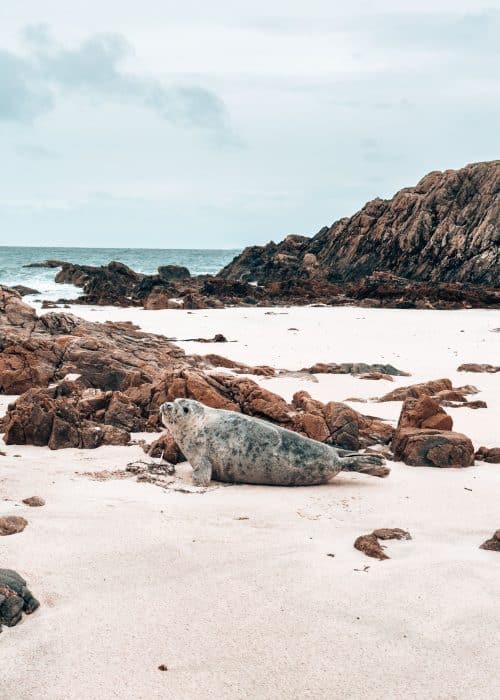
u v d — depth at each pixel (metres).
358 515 7.61
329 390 17.38
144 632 4.91
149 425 12.09
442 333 31.17
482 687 4.36
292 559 6.18
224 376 13.37
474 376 20.27
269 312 41.56
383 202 75.81
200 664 4.55
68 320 20.23
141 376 15.07
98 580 5.68
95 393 13.03
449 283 56.81
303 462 8.86
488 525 7.31
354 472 9.62
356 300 50.62
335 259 75.00
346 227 77.00
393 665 4.58
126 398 12.50
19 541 6.34
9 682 4.31
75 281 68.75
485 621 5.13
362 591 5.58
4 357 16.27
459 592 5.58
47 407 10.97
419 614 5.23
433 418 11.11
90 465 9.45
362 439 11.30
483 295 48.44
